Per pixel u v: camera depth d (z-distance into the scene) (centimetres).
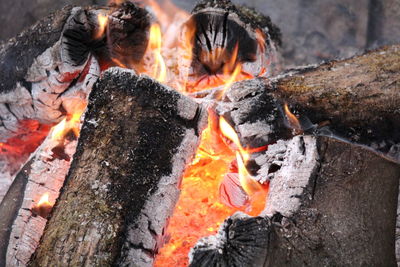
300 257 113
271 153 121
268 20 140
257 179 122
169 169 118
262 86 124
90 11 130
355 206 116
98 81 121
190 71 134
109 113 119
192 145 120
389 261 116
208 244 112
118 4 134
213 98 126
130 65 134
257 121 122
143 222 115
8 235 122
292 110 122
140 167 117
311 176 117
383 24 154
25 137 137
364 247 115
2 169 136
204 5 135
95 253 114
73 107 131
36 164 125
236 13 133
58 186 125
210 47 133
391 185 118
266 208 117
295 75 127
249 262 110
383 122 121
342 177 117
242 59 134
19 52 130
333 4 155
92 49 130
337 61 130
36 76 128
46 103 130
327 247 114
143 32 133
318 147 118
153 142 117
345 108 121
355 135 121
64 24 127
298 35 156
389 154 121
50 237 115
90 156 118
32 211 123
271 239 112
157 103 119
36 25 130
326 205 116
